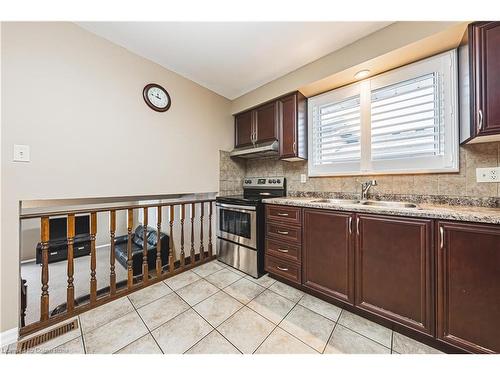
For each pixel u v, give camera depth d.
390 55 1.69
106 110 1.85
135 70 2.05
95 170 1.79
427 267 1.28
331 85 2.22
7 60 1.37
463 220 1.15
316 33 1.76
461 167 1.59
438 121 1.67
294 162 2.74
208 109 2.81
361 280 1.56
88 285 2.73
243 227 2.45
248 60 2.17
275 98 2.56
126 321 1.57
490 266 1.09
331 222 1.73
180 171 2.47
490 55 1.23
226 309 1.71
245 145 3.02
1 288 1.35
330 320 1.57
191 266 2.56
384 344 1.33
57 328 1.49
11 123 1.39
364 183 2.01
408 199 1.84
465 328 1.16
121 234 4.65
